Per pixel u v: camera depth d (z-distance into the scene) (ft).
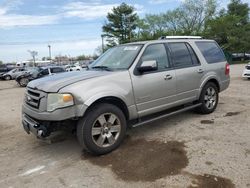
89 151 13.84
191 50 19.52
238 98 26.91
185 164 12.48
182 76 17.97
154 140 15.79
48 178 12.11
